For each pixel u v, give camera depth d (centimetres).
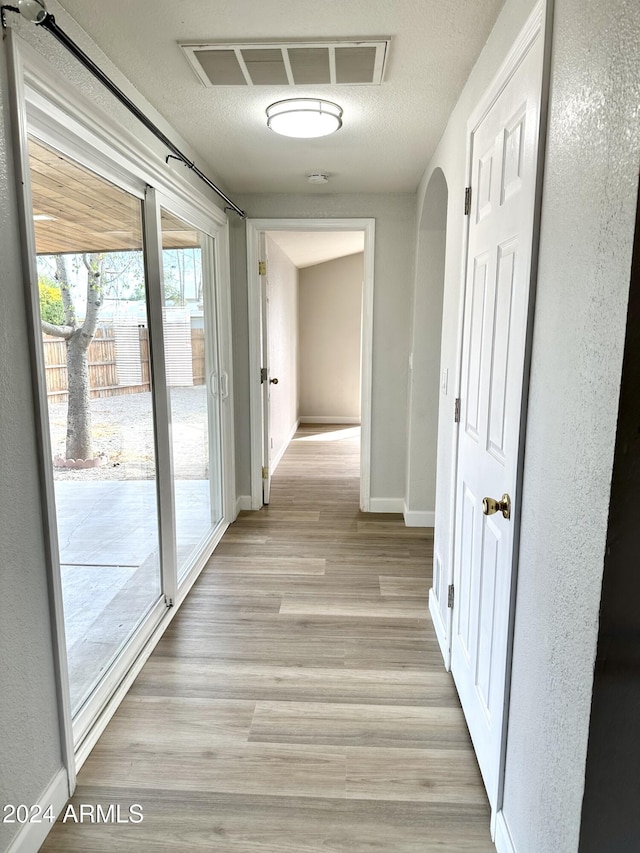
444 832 146
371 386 385
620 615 86
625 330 79
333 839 143
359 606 264
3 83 121
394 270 369
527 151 124
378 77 193
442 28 163
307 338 759
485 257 166
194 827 146
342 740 177
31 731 137
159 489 247
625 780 91
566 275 102
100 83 171
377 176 322
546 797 109
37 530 138
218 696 198
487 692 158
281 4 150
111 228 198
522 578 126
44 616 142
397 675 212
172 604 255
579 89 97
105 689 193
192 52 176
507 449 136
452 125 223
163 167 222
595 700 89
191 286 291
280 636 238
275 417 531
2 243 122
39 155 151
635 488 82
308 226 368
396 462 395
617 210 82
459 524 201
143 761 168
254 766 166
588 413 92
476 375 176
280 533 359
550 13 110
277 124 229
